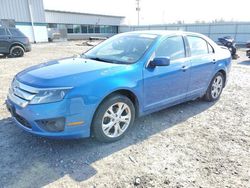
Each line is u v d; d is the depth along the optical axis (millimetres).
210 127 4164
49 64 3736
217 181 2750
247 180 2781
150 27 39094
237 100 5715
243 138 3791
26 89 3031
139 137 3711
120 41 4355
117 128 3510
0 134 3641
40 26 28547
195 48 4727
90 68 3342
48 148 3309
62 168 2896
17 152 3191
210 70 5027
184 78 4359
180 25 34875
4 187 2555
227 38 15352
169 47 4152
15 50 12938
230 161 3145
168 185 2660
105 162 3045
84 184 2641
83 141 3518
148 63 3732
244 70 10023
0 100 5184
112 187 2609
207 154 3297
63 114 2910
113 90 3244
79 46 22453
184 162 3094
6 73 8164
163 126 4137
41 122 2926
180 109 4980
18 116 3215
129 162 3062
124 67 3496
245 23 29719
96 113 3199
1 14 24953
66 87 2920
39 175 2762
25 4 26609
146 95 3754
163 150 3365
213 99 5512
